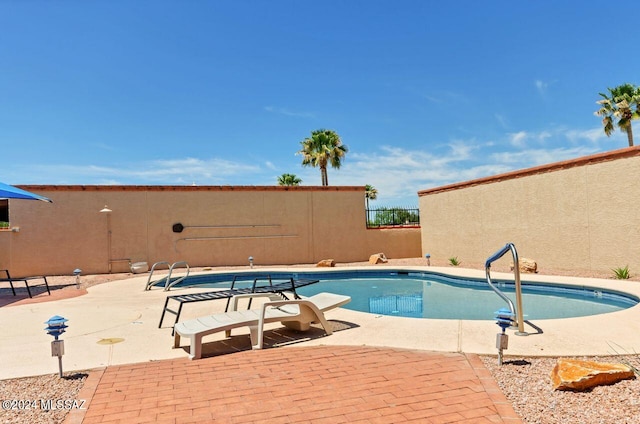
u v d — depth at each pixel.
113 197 15.91
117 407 3.27
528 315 7.76
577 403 3.17
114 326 6.48
